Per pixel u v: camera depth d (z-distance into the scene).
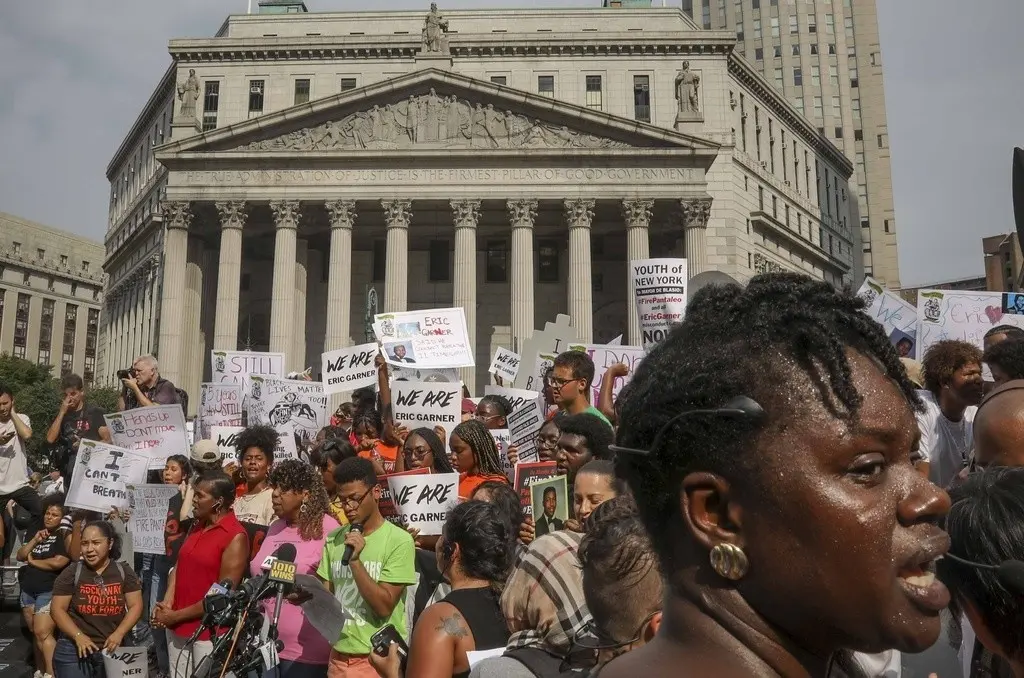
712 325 1.70
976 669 3.18
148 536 12.56
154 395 15.77
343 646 7.62
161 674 10.85
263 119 54.94
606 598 3.58
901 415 1.53
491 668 4.18
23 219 124.88
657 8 71.44
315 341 63.62
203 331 60.88
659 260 12.69
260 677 8.30
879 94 107.75
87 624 10.71
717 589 1.59
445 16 71.81
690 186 54.91
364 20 71.69
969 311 12.48
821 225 85.75
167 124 80.12
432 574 8.64
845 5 110.56
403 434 13.50
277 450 16.17
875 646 1.48
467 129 55.59
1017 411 3.97
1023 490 2.50
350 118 55.94
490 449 9.44
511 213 55.06
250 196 55.28
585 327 53.50
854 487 1.48
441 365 15.89
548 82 67.50
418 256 65.75
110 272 96.44
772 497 1.49
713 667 1.54
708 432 1.55
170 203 55.34
